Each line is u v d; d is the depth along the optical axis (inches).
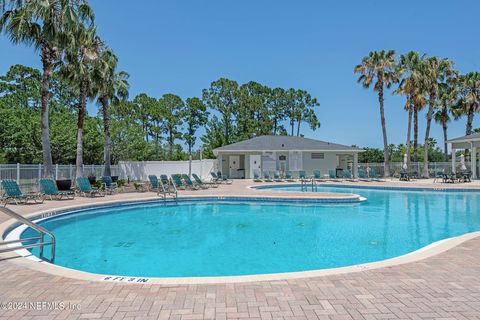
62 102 1646.2
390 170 1347.2
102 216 506.0
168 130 2079.2
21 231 354.9
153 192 750.5
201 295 156.3
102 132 1286.9
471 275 183.2
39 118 1098.1
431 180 1100.5
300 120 2298.2
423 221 452.1
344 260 283.0
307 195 636.1
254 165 1243.2
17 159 1053.2
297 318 132.8
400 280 175.6
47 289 165.2
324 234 380.2
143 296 155.3
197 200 641.6
